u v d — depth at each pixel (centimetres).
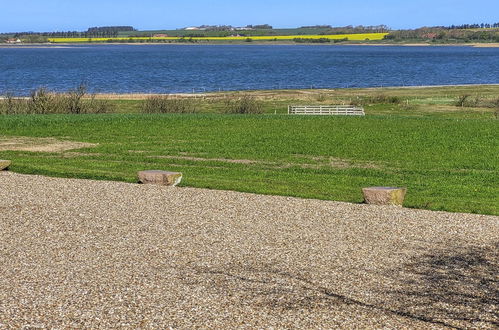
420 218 1330
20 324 765
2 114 3834
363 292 887
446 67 14250
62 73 11825
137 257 1038
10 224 1244
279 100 6047
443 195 1728
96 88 8456
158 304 830
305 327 765
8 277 931
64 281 916
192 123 3366
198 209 1390
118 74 11594
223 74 11638
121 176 1881
